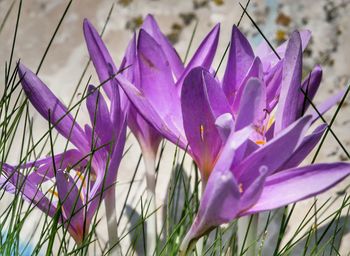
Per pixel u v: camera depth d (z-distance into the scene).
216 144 0.57
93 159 0.60
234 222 0.65
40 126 0.76
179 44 0.80
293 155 0.56
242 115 0.53
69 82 0.79
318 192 0.52
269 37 0.80
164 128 0.59
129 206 0.73
